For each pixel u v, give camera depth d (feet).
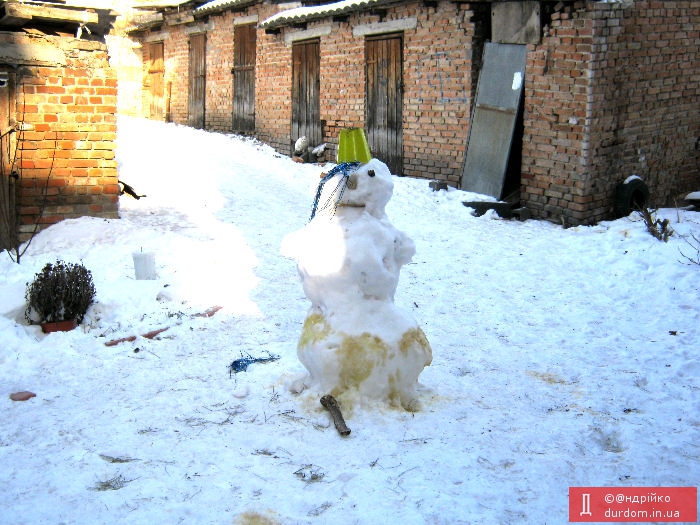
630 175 31.48
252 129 51.96
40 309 19.04
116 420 14.28
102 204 27.04
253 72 51.19
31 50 24.88
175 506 11.28
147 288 21.15
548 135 30.78
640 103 31.22
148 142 43.91
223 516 11.10
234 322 19.67
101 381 16.19
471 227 29.89
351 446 13.14
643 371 16.28
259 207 32.58
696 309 19.88
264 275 23.57
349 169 14.39
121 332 18.95
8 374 16.52
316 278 14.39
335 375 14.32
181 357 17.49
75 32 26.09
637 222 27.61
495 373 16.33
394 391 14.49
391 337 14.29
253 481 12.05
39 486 11.89
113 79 26.40
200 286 21.67
